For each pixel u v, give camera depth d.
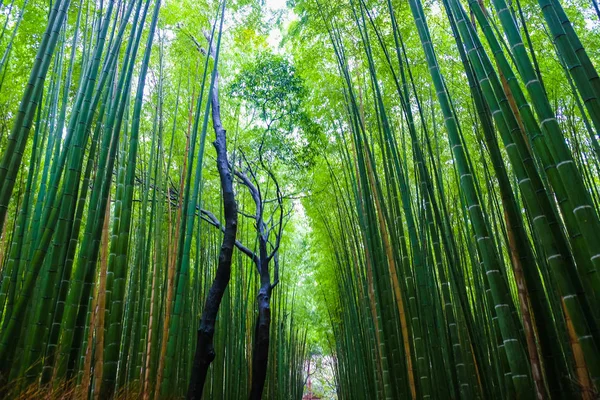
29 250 2.89
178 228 3.93
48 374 2.21
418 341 2.87
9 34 4.40
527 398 1.68
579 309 1.58
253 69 5.81
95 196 2.60
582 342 1.54
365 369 5.74
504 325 1.80
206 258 5.59
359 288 5.84
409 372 3.03
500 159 2.16
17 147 2.21
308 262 10.91
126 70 2.94
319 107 6.04
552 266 1.67
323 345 13.69
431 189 2.93
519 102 1.80
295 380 10.79
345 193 6.41
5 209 2.08
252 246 7.92
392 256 3.29
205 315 3.59
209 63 6.06
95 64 2.66
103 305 2.79
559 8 1.84
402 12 4.85
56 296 2.55
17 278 2.53
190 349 4.80
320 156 6.69
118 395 2.87
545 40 4.55
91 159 2.73
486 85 1.97
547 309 1.90
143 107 5.66
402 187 3.05
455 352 2.57
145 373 3.31
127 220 2.91
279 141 6.18
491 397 2.65
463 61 2.39
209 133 6.40
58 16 2.53
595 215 1.51
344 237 6.13
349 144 5.96
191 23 5.64
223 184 4.25
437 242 2.78
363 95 5.29
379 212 3.46
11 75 4.30
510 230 2.05
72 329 2.34
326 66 5.78
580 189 1.54
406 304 3.33
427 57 2.38
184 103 5.86
